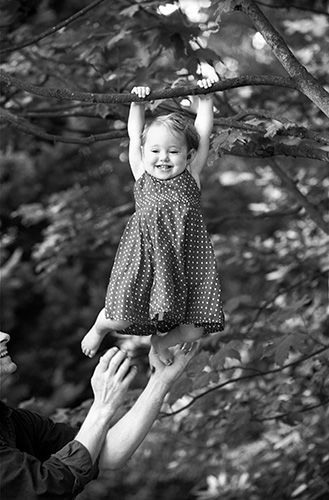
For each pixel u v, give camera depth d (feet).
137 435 16.74
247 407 27.63
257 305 31.24
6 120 24.39
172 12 23.93
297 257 33.27
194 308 15.74
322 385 26.11
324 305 31.04
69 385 63.00
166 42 24.06
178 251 15.58
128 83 25.21
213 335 27.32
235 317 29.22
